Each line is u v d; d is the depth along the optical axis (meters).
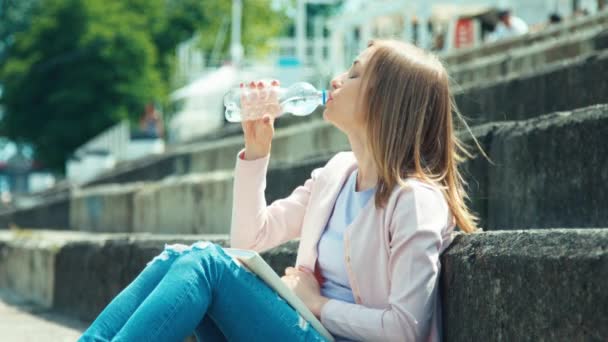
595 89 5.95
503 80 6.71
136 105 42.59
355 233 3.39
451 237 3.44
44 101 43.28
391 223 3.29
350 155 3.68
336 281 3.46
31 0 60.69
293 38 64.19
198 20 51.56
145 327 3.08
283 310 3.26
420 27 19.80
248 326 3.24
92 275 7.05
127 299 3.24
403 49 3.48
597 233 2.82
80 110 42.62
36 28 43.56
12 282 9.59
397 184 3.33
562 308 2.83
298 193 3.89
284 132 9.70
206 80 30.33
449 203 3.44
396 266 3.24
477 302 3.18
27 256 8.96
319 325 3.34
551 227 4.59
